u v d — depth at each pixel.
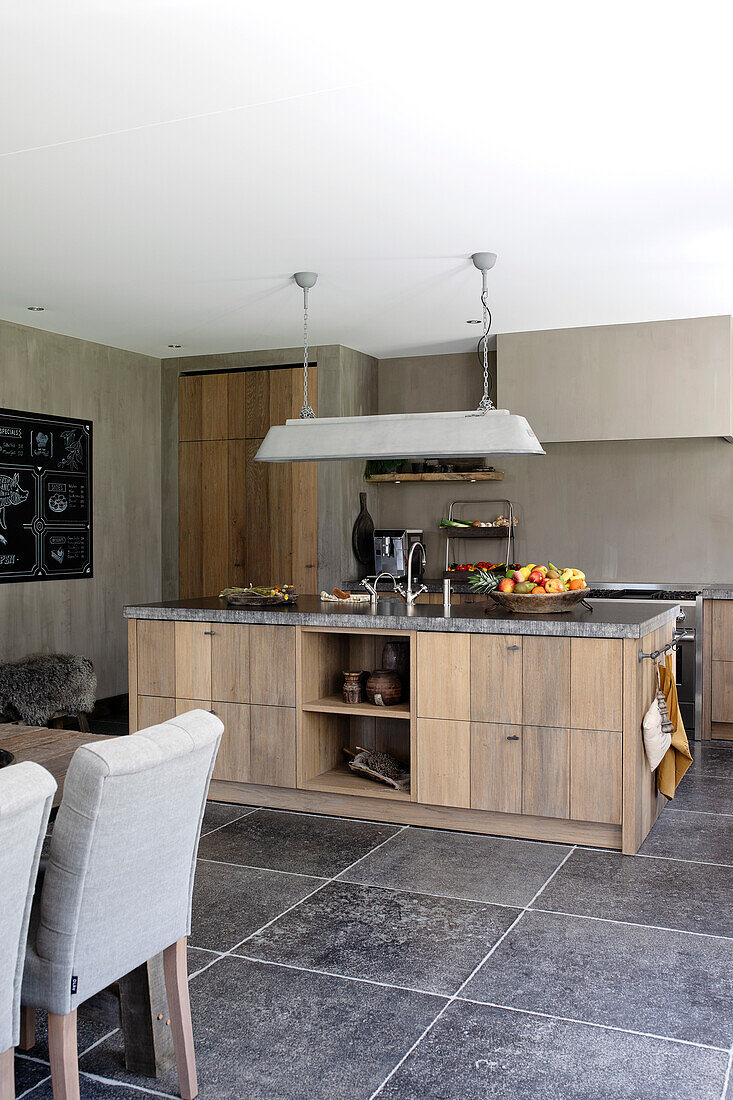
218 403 7.25
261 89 2.88
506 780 4.08
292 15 2.46
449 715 4.18
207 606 4.87
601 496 6.95
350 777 4.59
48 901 1.94
